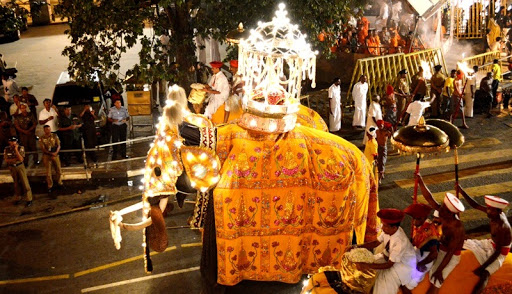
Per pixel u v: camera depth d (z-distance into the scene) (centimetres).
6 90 1844
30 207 1313
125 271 1071
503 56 2327
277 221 719
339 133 1684
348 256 684
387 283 675
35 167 1470
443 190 1348
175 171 677
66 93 1688
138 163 1481
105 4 1417
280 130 726
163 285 1029
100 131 1561
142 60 1443
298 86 733
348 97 1858
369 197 798
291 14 1477
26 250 1146
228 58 1558
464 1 2491
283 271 736
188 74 1592
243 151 710
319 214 728
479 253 729
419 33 2300
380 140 1345
